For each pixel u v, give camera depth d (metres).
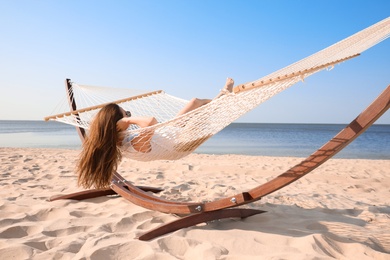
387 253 2.38
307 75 2.16
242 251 2.34
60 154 9.66
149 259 2.15
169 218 3.09
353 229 2.84
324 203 3.94
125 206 3.49
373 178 6.00
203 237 2.58
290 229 2.76
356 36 2.27
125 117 2.97
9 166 6.38
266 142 25.41
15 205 3.30
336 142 2.23
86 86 3.90
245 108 2.61
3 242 2.35
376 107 2.05
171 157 3.09
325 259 2.13
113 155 2.83
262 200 3.93
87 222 2.90
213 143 23.88
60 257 2.15
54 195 3.87
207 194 4.30
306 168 2.37
